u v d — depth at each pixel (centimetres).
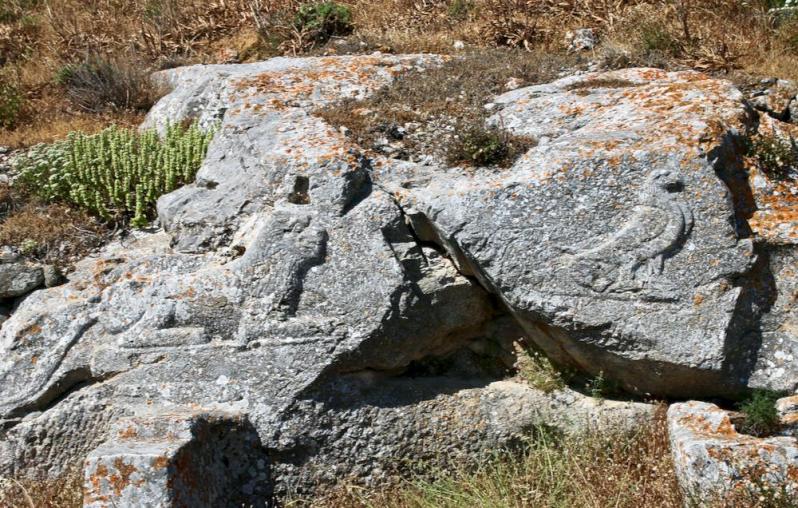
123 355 580
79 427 577
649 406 573
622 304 546
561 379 591
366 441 570
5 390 581
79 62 956
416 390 585
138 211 676
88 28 1060
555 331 566
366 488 569
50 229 670
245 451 556
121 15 1108
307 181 596
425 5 1004
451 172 612
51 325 591
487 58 784
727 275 541
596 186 553
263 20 994
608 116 617
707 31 838
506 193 559
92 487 482
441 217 567
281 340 569
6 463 579
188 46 1004
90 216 688
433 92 708
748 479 478
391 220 583
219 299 580
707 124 565
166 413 548
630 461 546
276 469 563
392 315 568
